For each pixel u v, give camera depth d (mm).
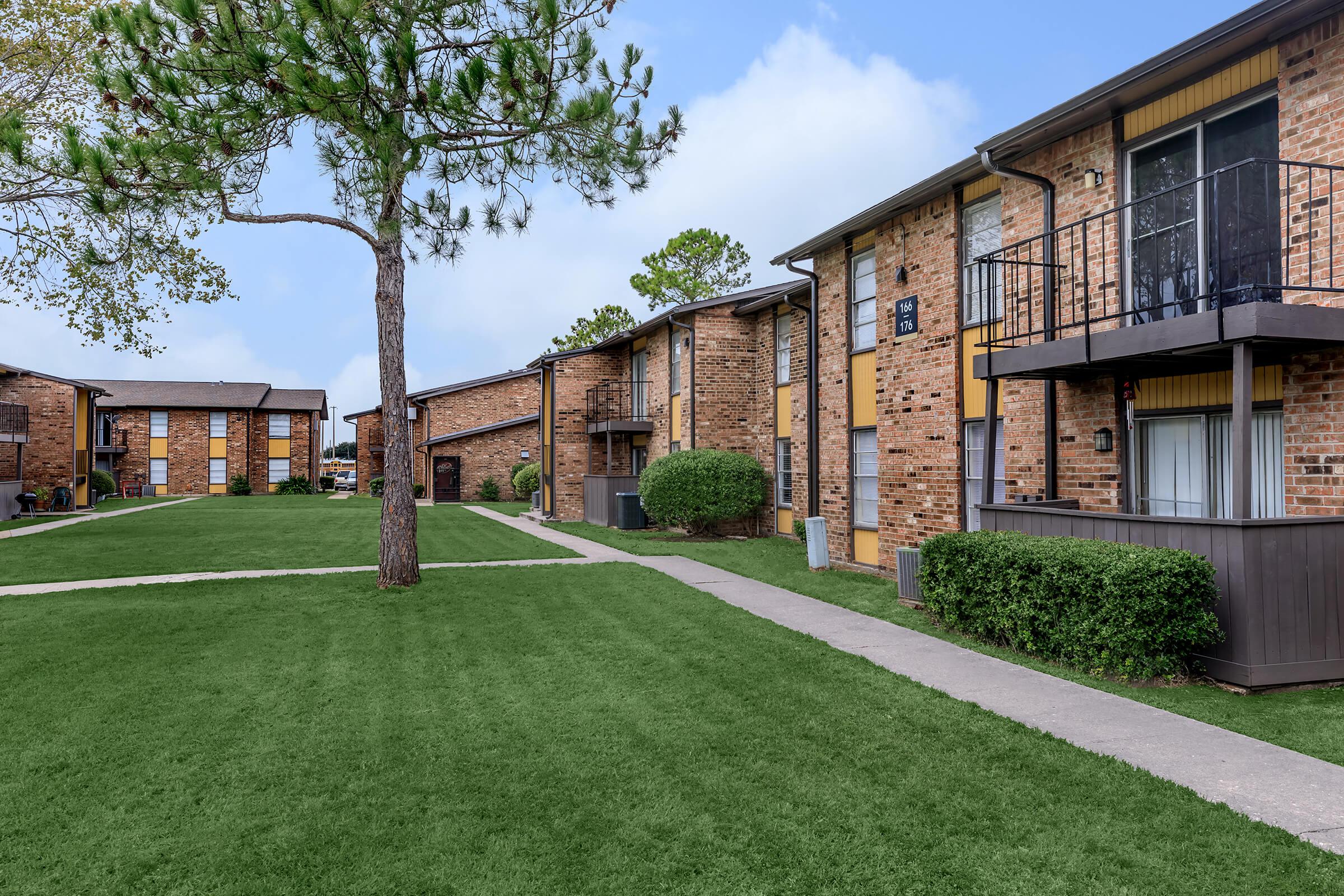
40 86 15266
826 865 3533
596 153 9547
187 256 16297
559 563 13500
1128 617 6035
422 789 4406
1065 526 7598
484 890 3357
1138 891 3271
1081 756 4699
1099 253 8266
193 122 8703
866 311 12727
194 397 46312
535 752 4941
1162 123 7637
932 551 8242
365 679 6578
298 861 3623
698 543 16562
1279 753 4734
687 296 41219
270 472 47125
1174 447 7742
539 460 36062
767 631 8211
